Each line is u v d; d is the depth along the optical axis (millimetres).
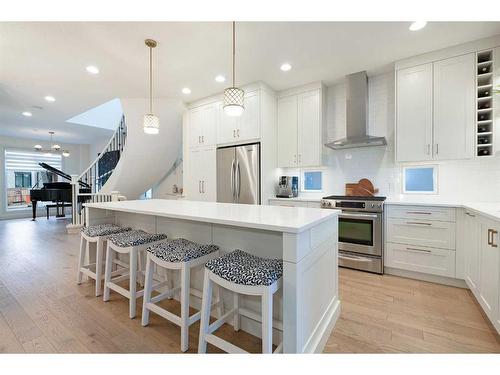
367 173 3404
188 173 4445
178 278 2135
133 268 1862
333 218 1807
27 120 5488
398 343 1572
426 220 2539
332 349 1515
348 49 2625
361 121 3180
